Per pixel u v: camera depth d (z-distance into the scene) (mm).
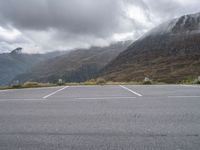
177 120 6477
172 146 4496
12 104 10086
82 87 22297
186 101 9977
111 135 5223
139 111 7812
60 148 4500
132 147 4477
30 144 4742
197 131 5426
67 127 5941
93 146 4566
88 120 6641
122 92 14883
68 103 9984
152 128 5723
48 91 17359
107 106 8945
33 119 6918
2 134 5441
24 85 27953
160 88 18375
